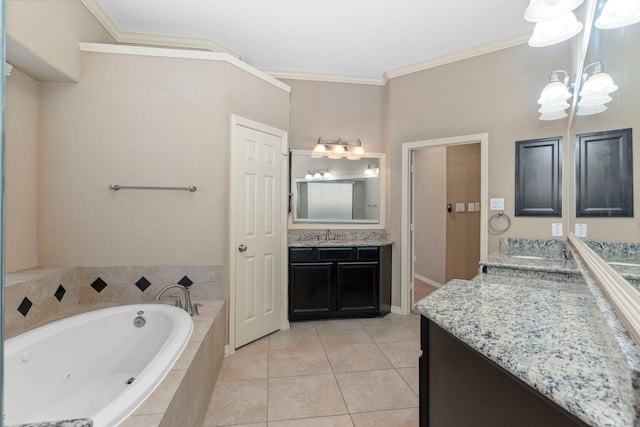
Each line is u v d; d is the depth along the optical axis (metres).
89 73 2.30
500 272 2.05
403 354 2.47
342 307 3.20
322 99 3.63
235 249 2.56
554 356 0.75
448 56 3.09
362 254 3.23
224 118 2.47
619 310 0.76
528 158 2.68
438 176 4.48
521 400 0.73
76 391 1.75
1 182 0.53
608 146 1.07
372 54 3.11
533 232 2.65
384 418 1.71
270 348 2.58
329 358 2.40
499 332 0.90
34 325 1.87
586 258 1.39
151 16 2.49
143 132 2.38
